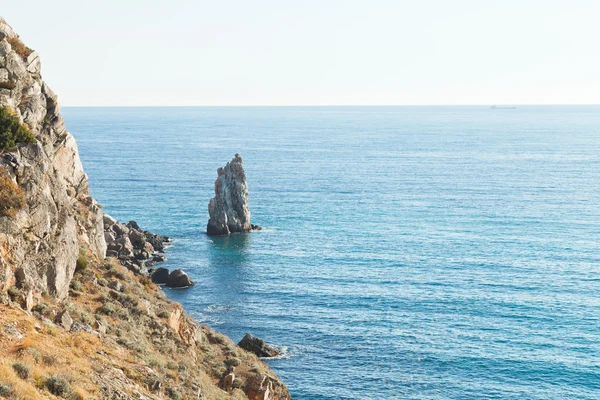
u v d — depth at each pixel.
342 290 104.19
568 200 190.25
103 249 56.97
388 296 101.19
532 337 85.19
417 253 127.25
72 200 54.31
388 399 69.00
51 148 48.72
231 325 88.81
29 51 48.84
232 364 49.44
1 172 36.56
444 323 90.00
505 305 97.06
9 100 43.69
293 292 103.19
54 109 51.50
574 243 135.75
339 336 85.38
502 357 79.31
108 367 31.81
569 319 91.50
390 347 81.94
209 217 156.62
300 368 75.75
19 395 24.25
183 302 98.06
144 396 30.81
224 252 128.25
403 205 182.25
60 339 32.16
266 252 128.38
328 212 170.62
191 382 38.00
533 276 111.69
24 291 34.19
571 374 75.12
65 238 40.44
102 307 41.66
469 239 139.25
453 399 69.31
